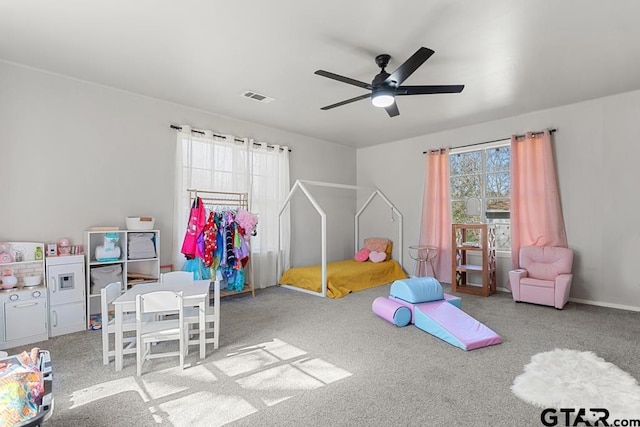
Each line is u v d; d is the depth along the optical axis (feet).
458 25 8.90
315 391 7.60
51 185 11.93
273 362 9.11
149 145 14.34
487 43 9.81
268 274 18.74
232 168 16.92
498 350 9.77
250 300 15.74
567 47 10.05
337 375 8.34
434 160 19.80
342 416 6.64
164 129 14.80
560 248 14.97
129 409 6.91
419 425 6.35
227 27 9.04
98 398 7.32
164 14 8.45
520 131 16.72
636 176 13.80
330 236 22.57
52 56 10.75
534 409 6.81
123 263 13.08
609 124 14.35
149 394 7.50
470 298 15.96
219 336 11.09
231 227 15.64
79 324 11.58
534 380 7.88
